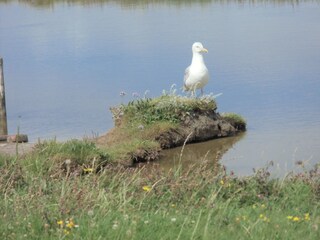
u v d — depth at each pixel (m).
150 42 36.84
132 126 19.91
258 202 11.87
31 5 58.53
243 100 24.36
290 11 46.53
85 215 10.35
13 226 9.97
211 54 32.81
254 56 31.73
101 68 31.05
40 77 30.27
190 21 44.00
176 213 10.80
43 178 12.97
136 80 28.17
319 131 20.33
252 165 17.23
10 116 24.14
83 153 16.70
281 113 22.52
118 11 50.62
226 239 9.61
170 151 19.23
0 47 38.72
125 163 17.52
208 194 11.94
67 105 25.16
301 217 10.72
